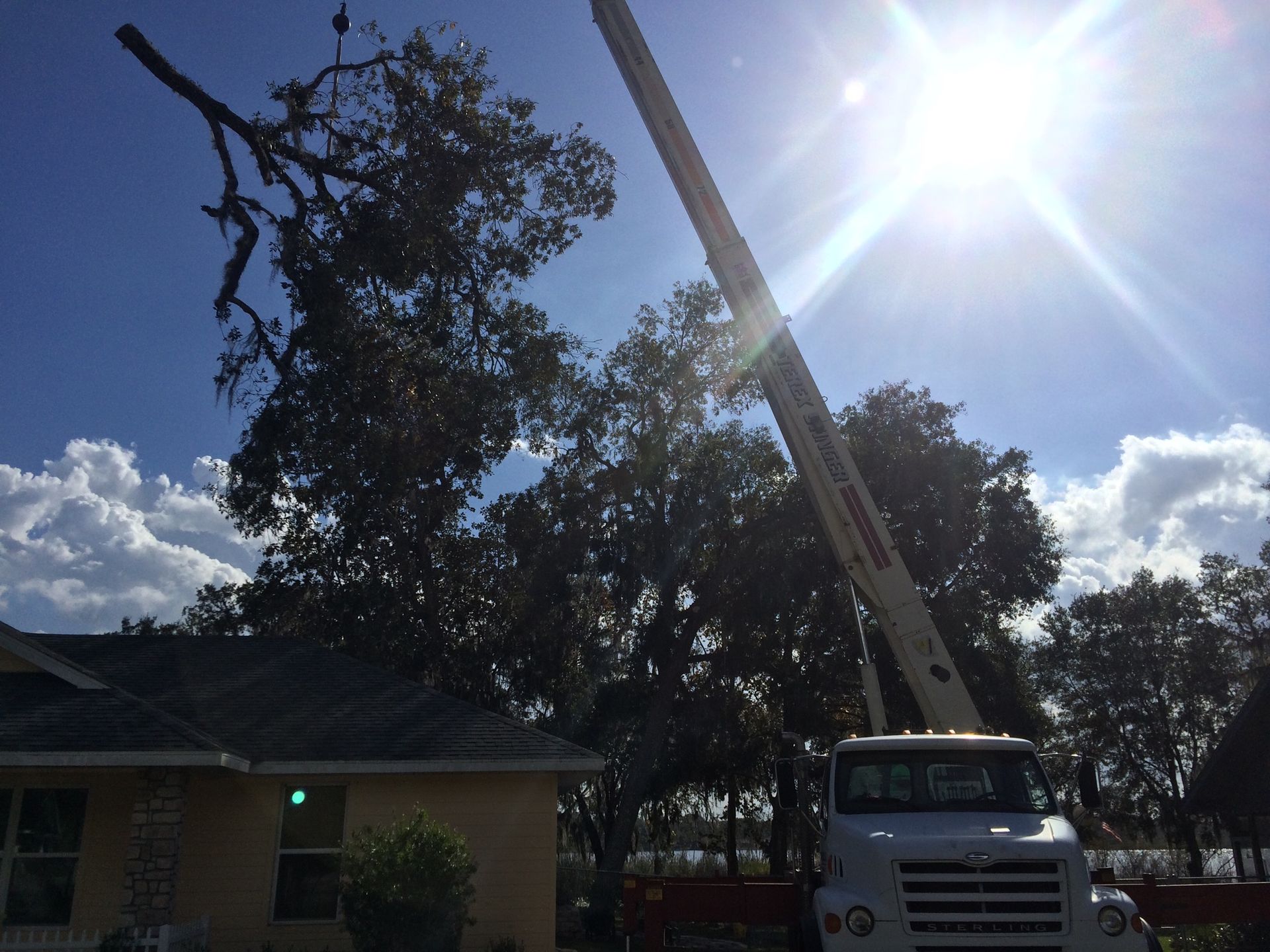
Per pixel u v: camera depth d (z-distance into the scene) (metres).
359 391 21.67
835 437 12.30
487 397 23.12
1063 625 47.88
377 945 11.27
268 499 23.50
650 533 29.41
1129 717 45.38
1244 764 15.91
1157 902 10.75
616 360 30.92
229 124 20.38
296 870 14.10
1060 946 7.20
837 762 9.08
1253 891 10.73
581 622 31.67
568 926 24.20
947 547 28.94
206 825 14.03
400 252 21.27
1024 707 30.12
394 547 28.31
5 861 13.12
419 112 22.03
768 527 29.38
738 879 11.18
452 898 11.56
